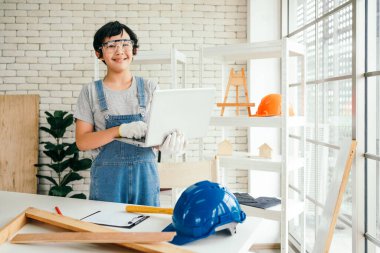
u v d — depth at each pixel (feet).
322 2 9.04
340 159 6.68
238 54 8.64
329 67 8.67
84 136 5.43
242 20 12.10
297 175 10.92
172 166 6.42
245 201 8.25
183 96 4.54
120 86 5.90
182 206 3.61
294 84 10.64
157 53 9.38
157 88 6.09
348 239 8.14
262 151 8.69
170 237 3.34
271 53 8.65
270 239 11.45
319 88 9.23
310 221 9.97
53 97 12.22
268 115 8.08
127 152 5.56
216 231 3.81
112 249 3.40
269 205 8.02
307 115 10.13
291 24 11.06
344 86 7.90
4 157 11.96
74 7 12.09
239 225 4.01
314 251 6.48
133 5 12.10
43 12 12.10
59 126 11.43
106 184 5.56
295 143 11.14
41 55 12.17
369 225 7.02
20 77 12.20
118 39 5.51
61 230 3.89
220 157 8.70
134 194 5.58
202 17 12.12
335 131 8.41
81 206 4.84
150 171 5.66
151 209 4.36
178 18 12.10
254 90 11.25
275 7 11.27
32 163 11.94
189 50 12.14
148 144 4.68
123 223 4.07
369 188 7.02
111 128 5.20
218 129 12.19
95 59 10.30
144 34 12.11
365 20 6.95
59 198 5.29
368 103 6.96
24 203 4.99
